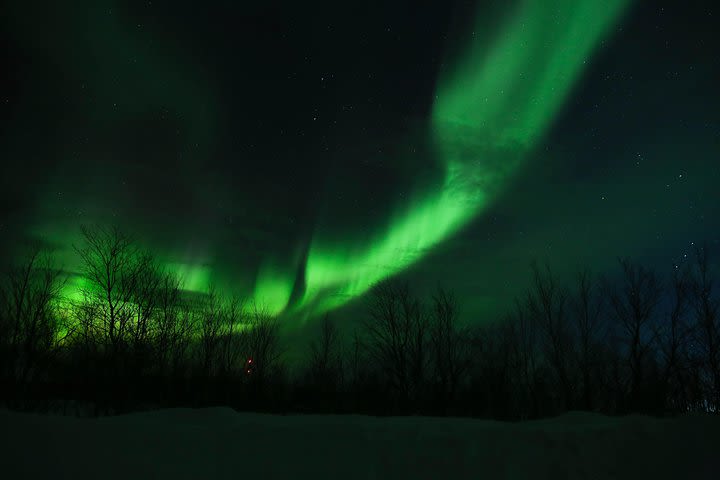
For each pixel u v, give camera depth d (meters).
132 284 35.91
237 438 11.30
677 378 34.78
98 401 32.09
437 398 40.81
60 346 32.72
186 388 38.41
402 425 12.86
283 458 10.80
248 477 10.22
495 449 11.87
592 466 11.84
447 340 42.28
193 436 11.20
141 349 35.09
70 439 10.25
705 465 11.99
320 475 10.45
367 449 11.32
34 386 30.91
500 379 39.72
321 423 12.49
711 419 14.00
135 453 10.24
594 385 37.09
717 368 34.09
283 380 42.62
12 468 8.99
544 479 11.30
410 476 10.77
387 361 42.38
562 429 13.16
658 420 14.41
